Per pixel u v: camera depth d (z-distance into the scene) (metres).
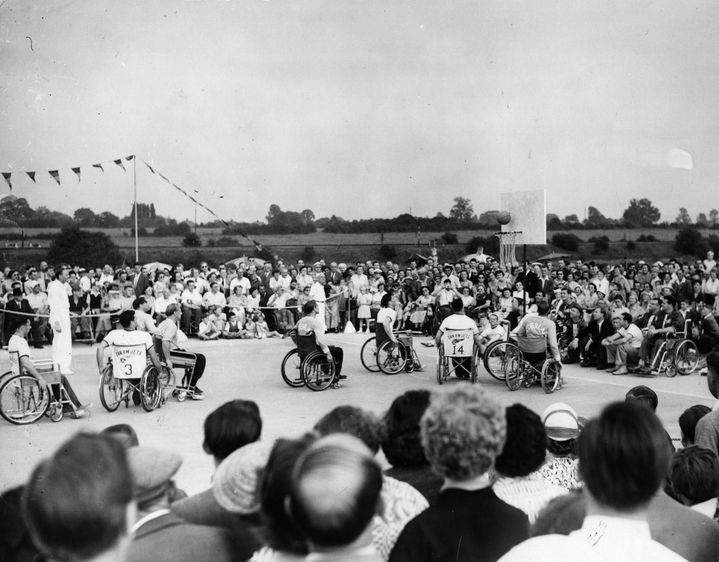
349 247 31.17
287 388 10.68
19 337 8.23
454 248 31.03
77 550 1.17
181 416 8.64
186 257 30.25
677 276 18.94
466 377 11.47
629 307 14.83
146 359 9.05
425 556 2.11
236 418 2.82
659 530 2.37
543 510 2.29
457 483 2.21
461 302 10.82
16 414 8.25
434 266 21.03
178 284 17.08
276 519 1.71
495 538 2.11
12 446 7.05
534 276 17.95
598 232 32.06
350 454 1.44
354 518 1.38
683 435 4.58
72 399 8.54
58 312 10.74
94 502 1.16
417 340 16.83
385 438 2.85
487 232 32.03
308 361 10.44
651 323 12.61
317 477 1.40
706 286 17.77
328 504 1.37
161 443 7.27
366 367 12.34
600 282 18.61
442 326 10.82
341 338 17.12
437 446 2.18
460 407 2.19
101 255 28.70
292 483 1.43
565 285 16.81
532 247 32.09
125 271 19.23
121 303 16.09
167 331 9.66
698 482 3.02
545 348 10.33
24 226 28.23
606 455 1.61
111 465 1.21
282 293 17.56
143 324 9.68
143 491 2.09
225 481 2.29
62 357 10.80
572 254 31.88
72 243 28.28
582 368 12.66
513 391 10.38
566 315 13.58
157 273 18.77
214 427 2.80
